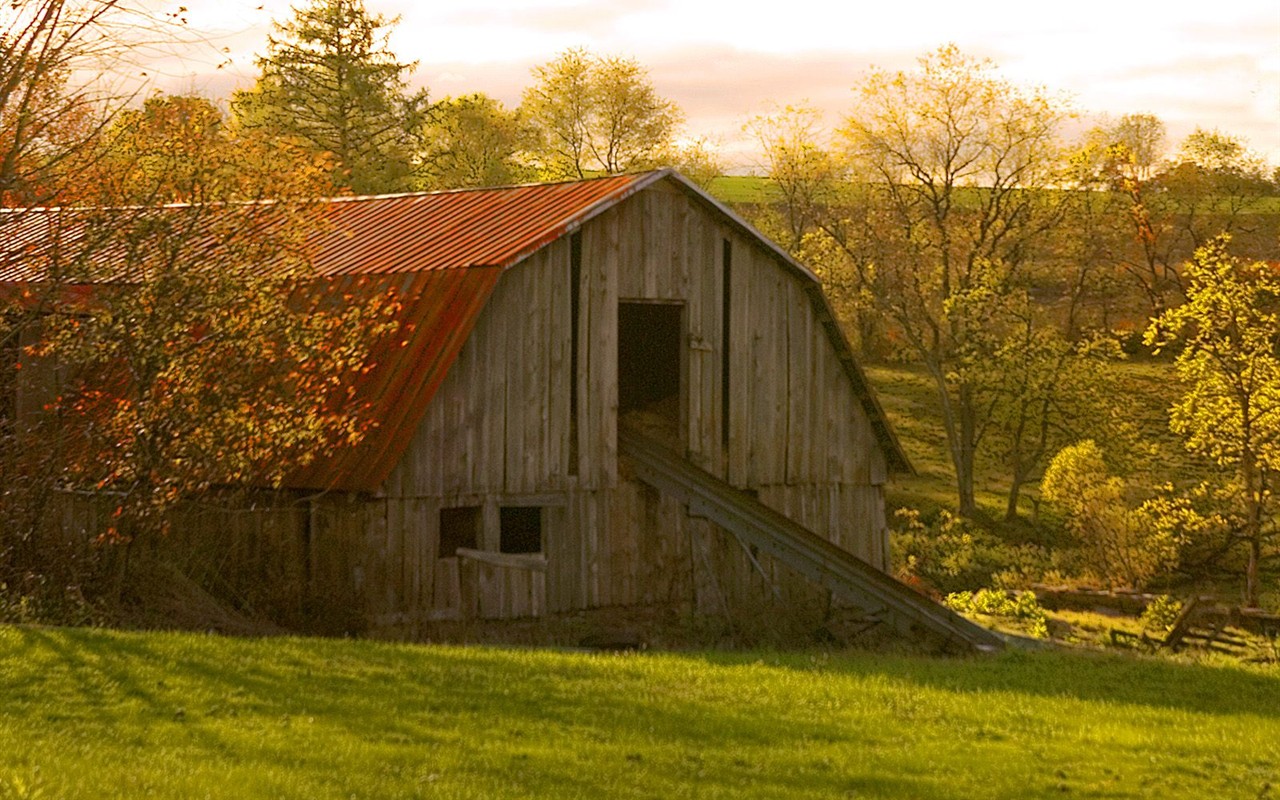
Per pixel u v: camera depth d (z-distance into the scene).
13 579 19.36
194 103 20.78
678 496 26.59
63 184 19.88
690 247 27.80
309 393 21.17
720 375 28.34
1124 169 73.12
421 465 23.67
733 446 28.55
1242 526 47.44
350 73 70.00
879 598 26.70
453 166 77.88
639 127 72.94
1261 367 45.81
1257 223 94.00
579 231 26.03
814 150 68.38
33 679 13.38
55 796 8.75
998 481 63.72
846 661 20.44
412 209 30.00
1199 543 53.41
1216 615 33.12
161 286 19.31
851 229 63.53
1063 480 50.31
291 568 23.02
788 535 26.92
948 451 67.06
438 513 23.91
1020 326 60.03
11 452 20.12
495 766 11.14
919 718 14.92
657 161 73.00
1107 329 82.75
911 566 50.19
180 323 19.33
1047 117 60.34
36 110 19.03
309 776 10.13
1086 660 21.28
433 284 24.75
